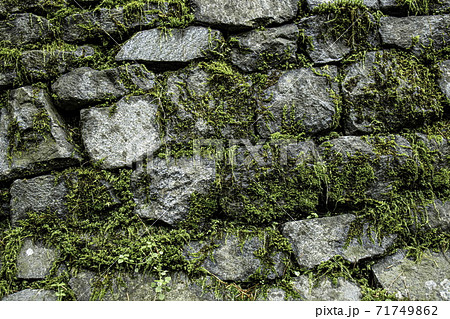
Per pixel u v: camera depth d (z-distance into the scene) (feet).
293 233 5.78
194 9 6.31
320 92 6.17
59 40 6.27
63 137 5.91
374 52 6.32
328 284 5.51
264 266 5.63
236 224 5.95
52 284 5.41
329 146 5.99
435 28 6.40
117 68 6.11
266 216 5.90
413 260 5.67
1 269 5.51
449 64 6.29
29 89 6.02
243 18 6.29
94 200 5.79
